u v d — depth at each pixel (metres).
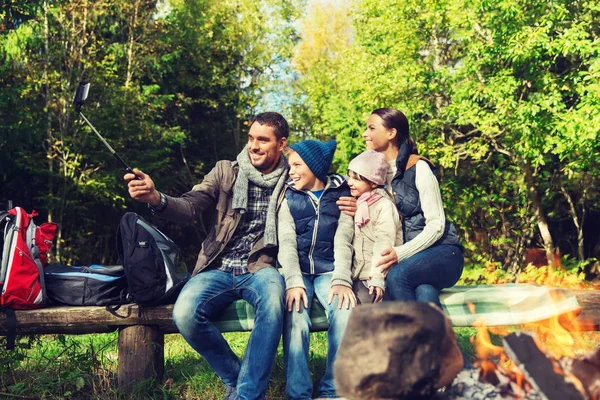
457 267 3.79
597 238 14.50
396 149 4.05
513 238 13.83
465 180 14.11
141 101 15.92
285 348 3.63
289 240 3.80
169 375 4.33
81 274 4.10
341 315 3.61
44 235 4.19
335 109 15.39
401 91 13.34
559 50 9.91
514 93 11.60
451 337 1.75
